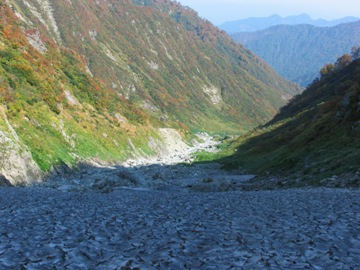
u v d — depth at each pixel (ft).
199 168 311.47
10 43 325.83
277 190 135.44
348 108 185.06
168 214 77.71
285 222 60.75
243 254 42.70
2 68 266.98
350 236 48.78
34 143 225.35
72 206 93.71
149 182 212.02
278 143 316.60
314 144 185.78
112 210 85.76
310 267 36.65
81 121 335.47
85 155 289.33
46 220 68.95
